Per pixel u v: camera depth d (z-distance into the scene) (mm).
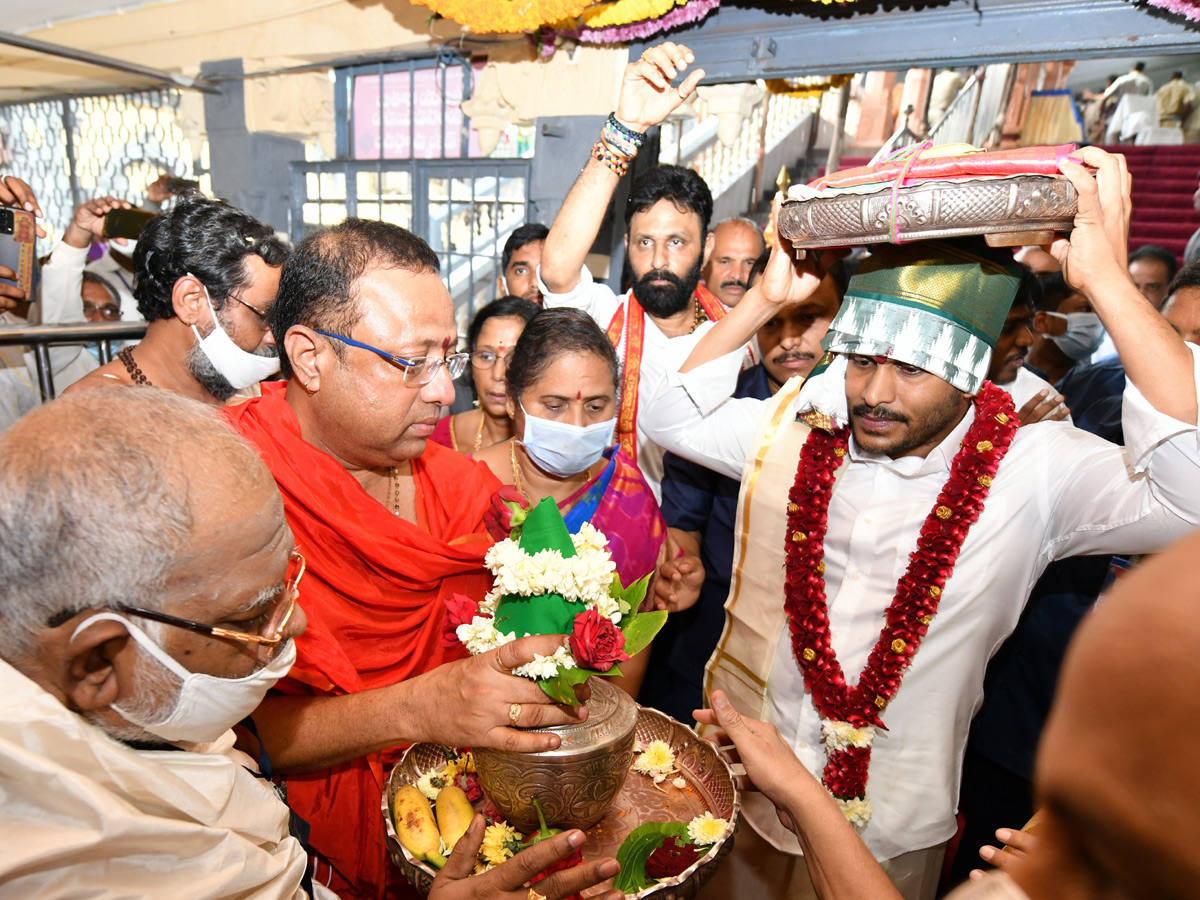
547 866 817
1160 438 1015
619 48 3688
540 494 1664
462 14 3584
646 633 1047
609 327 2586
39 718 626
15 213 2191
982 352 1144
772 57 3143
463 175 5016
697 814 1111
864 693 1279
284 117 5609
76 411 693
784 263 1382
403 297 1101
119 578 661
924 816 1317
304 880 983
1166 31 2373
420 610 1314
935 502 1311
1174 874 334
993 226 997
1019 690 1848
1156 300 4109
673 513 1993
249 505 729
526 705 934
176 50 6008
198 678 736
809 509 1370
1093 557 1767
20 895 613
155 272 1605
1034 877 391
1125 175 1014
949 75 8570
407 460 1335
